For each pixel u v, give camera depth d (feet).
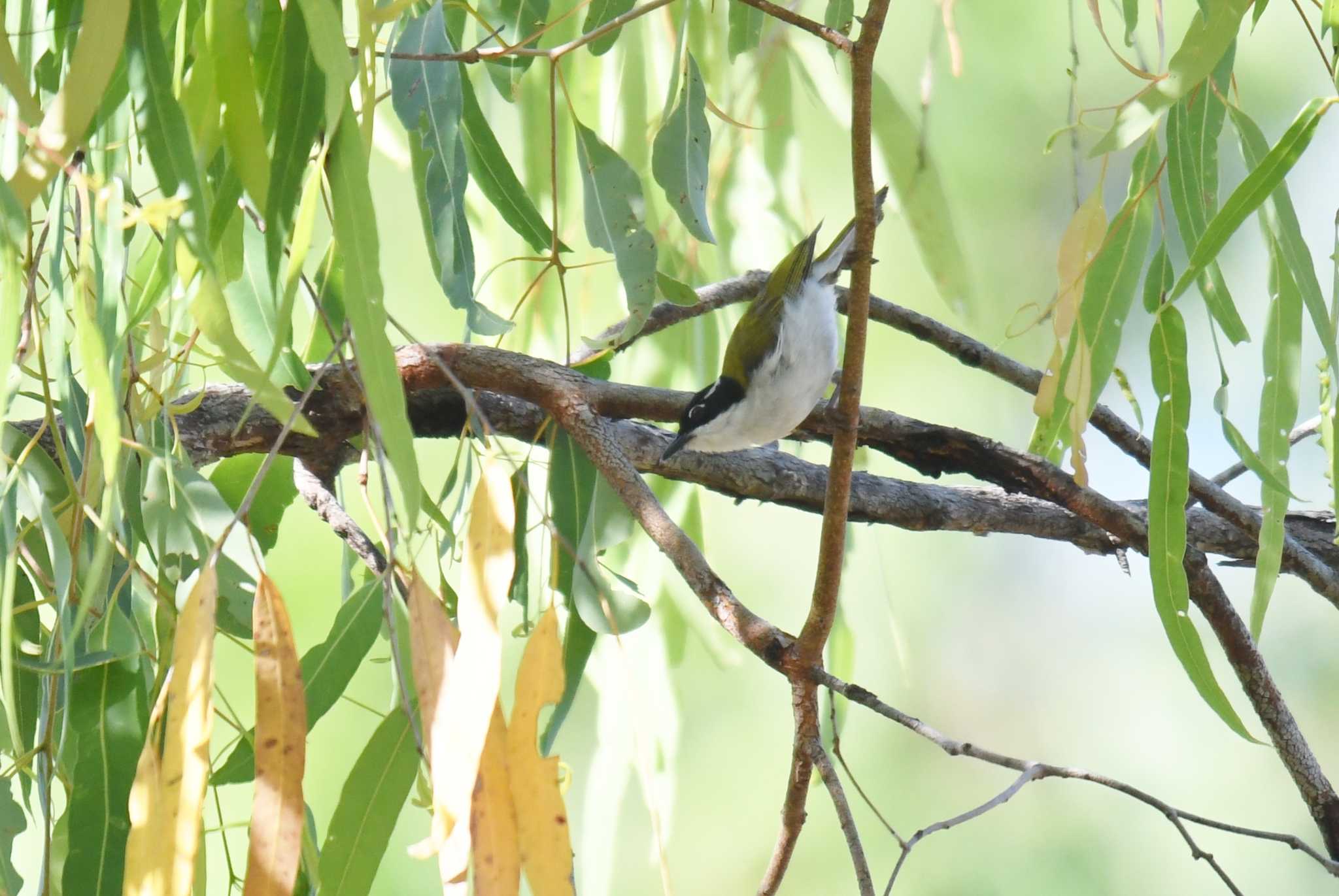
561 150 23.89
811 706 13.87
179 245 13.34
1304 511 23.94
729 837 32.32
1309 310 17.10
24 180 10.76
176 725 10.89
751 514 30.30
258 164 11.28
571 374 17.71
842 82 23.90
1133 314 37.63
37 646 13.97
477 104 17.28
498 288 24.36
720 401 20.99
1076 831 38.34
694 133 17.12
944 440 20.43
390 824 13.20
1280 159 15.20
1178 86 13.96
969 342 23.72
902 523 21.38
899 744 36.83
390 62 14.60
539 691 12.10
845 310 25.61
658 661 23.09
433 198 14.46
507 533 11.82
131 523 14.57
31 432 16.58
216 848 24.39
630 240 15.55
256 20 12.63
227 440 17.75
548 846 11.76
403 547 15.98
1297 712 39.86
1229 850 37.96
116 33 10.70
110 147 12.17
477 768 11.13
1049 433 18.16
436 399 19.22
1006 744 39.17
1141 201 17.70
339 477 19.66
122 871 13.08
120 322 13.24
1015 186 34.24
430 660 11.60
